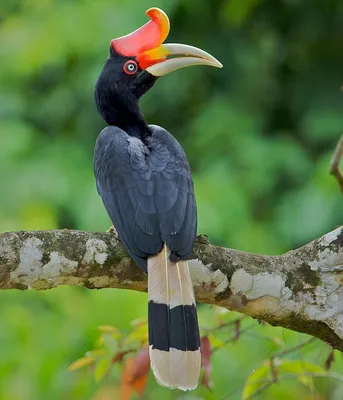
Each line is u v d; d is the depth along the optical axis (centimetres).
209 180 1445
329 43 1686
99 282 800
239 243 1395
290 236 1443
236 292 806
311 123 1595
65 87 1558
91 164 1516
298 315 812
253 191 1471
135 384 872
